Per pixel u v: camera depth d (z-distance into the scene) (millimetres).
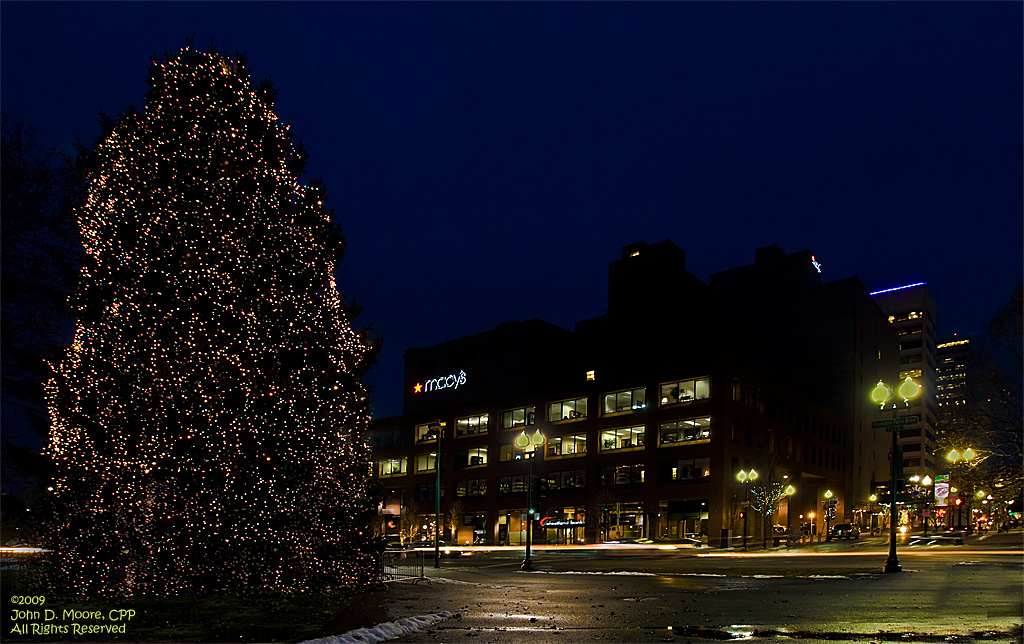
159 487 18469
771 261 116625
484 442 94938
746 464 75875
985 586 20984
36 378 19219
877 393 28750
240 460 19234
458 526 94000
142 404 18375
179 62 20906
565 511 83875
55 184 18938
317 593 19984
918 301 140875
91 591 17984
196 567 18594
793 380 109938
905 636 12000
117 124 20516
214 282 19281
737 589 21688
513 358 113250
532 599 18891
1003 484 27203
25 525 19984
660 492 76188
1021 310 25391
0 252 18297
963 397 27266
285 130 22469
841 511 98625
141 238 19094
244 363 19438
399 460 104875
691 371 77500
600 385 84688
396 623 13414
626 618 14859
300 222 21812
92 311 18812
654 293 106250
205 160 19828
